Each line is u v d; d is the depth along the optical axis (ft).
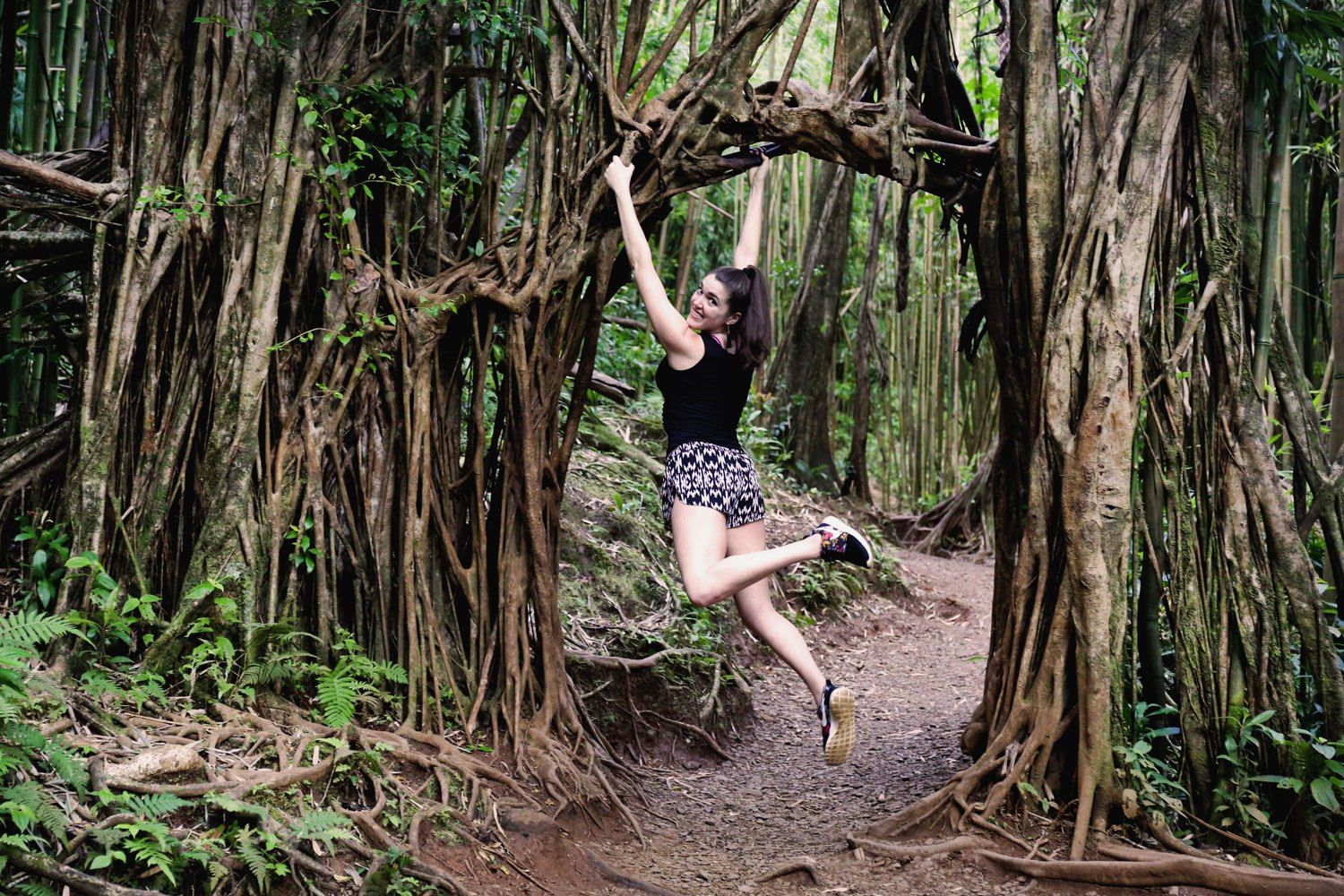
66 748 8.79
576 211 12.84
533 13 13.17
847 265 40.68
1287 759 11.55
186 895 8.18
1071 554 11.79
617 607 17.58
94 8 15.08
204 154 12.02
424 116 13.35
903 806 13.20
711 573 11.27
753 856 11.92
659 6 29.40
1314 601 12.02
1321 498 12.73
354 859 9.20
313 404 12.36
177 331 11.89
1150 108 12.30
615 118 12.62
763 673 20.13
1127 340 11.91
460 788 10.98
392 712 11.99
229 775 9.40
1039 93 12.69
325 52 12.73
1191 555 12.29
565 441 13.42
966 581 29.37
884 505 41.42
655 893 10.44
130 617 11.29
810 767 15.64
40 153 13.99
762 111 12.91
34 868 7.52
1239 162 12.67
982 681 20.18
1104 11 12.81
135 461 11.77
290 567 12.03
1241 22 12.84
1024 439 13.35
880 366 37.19
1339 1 15.65
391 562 12.57
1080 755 11.48
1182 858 10.49
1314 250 19.89
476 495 12.93
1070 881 10.67
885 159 13.14
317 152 12.53
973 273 38.40
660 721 15.85
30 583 11.50
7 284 13.28
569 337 13.16
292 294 12.39
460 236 13.96
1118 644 11.66
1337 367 13.46
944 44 13.98
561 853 10.66
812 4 13.04
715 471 11.77
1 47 14.01
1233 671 12.05
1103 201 12.18
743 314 12.03
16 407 13.66
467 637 13.10
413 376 12.58
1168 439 12.36
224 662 11.12
